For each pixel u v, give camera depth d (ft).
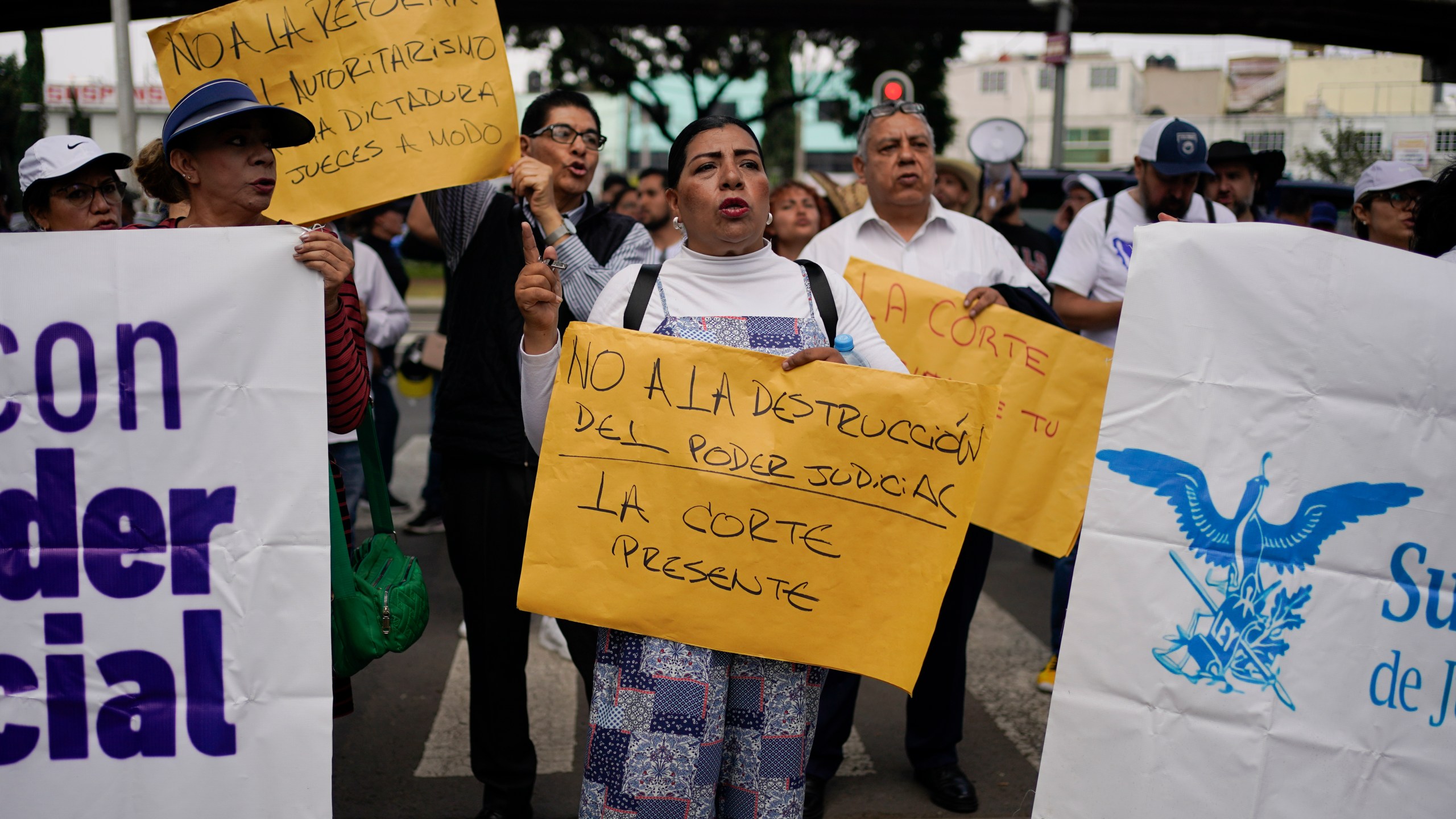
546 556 7.32
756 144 7.72
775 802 7.38
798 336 7.65
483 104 9.19
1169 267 7.00
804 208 18.44
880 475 7.26
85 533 6.99
